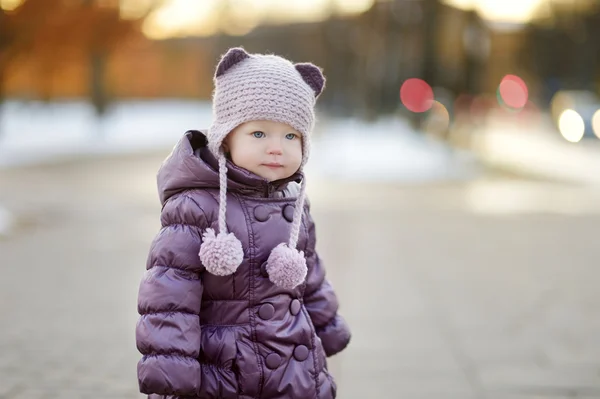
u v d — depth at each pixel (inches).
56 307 209.5
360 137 924.6
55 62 936.3
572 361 169.6
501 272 267.7
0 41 726.5
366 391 149.6
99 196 457.7
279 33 1686.8
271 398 82.4
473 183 570.3
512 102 1616.6
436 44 860.6
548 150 861.8
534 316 209.3
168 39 2037.4
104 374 155.2
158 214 393.4
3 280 242.5
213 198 84.0
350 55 1368.1
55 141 870.4
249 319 83.0
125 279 246.4
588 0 1855.3
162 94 2075.5
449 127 791.1
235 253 79.0
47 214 383.9
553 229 366.9
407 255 295.4
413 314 209.8
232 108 82.2
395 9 983.6
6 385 147.9
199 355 82.9
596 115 987.3
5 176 556.7
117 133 1048.2
